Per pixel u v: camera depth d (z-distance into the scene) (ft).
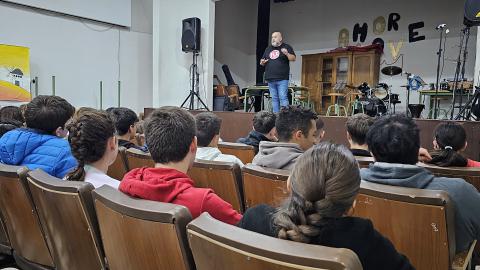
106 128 4.79
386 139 4.59
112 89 25.23
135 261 3.23
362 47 27.09
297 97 26.37
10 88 20.06
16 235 5.31
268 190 5.33
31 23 21.16
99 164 4.82
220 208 3.65
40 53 21.62
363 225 2.65
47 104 6.35
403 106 27.02
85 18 23.35
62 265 4.60
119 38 25.40
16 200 4.97
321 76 29.37
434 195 3.72
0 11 19.94
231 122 18.13
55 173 5.91
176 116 4.07
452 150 6.20
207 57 22.52
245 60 34.76
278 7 33.24
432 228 3.80
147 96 27.37
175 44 23.61
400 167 4.36
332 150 2.81
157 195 3.58
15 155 5.98
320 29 31.09
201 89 22.80
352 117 7.09
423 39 26.37
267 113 9.36
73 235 4.12
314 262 2.02
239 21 33.91
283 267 2.12
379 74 27.86
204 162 6.07
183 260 2.87
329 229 2.61
